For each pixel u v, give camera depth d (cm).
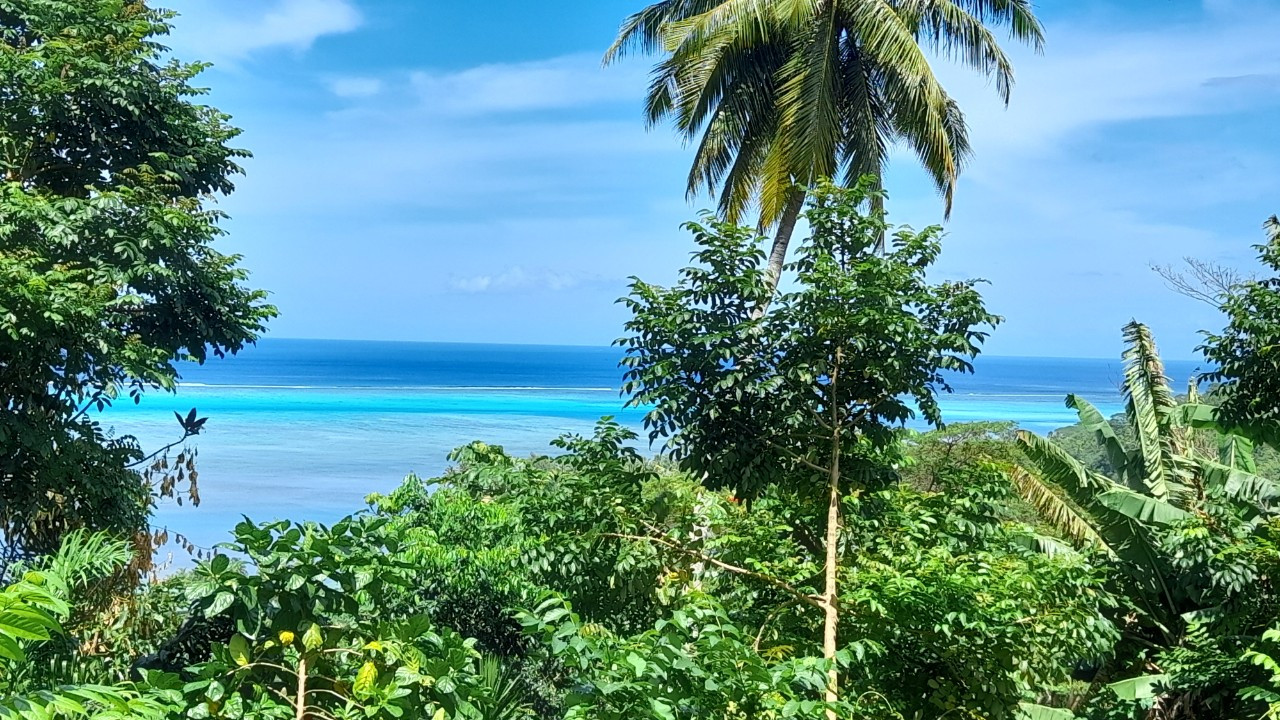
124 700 338
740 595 855
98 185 1055
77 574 516
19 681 572
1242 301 1050
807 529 891
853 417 771
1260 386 1048
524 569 899
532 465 1050
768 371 745
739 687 476
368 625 448
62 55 984
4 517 926
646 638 482
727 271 753
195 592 434
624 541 834
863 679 780
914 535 873
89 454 984
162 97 1073
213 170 1152
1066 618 788
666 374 732
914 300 714
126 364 972
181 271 1036
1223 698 1060
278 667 413
